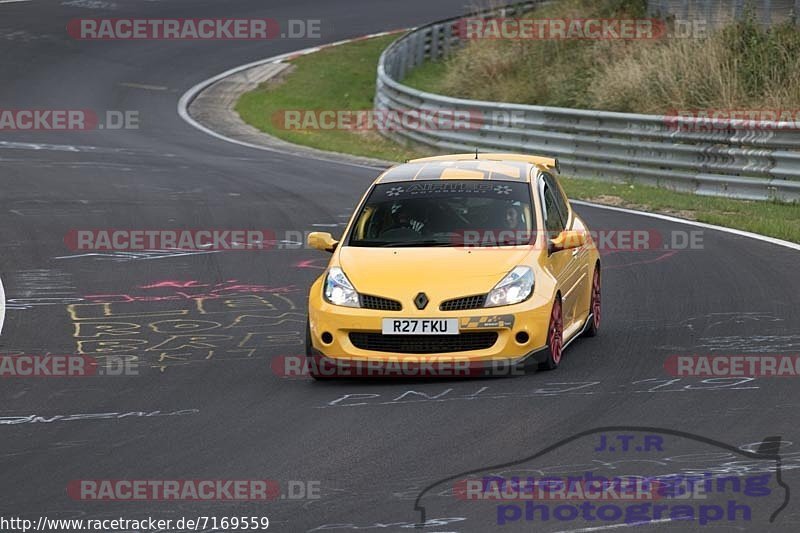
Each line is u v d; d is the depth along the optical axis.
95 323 41.28
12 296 45.97
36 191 71.38
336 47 141.00
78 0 167.50
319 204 66.81
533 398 29.75
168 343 38.16
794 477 23.06
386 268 32.97
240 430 27.80
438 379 32.44
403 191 36.53
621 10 107.31
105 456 26.03
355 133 106.81
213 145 96.19
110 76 127.44
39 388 32.81
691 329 37.78
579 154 79.75
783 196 67.25
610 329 38.56
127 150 91.44
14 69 128.75
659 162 74.12
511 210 35.25
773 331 36.91
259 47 142.00
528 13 124.94
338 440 26.64
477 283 32.12
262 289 46.56
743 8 91.62
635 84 89.69
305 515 21.81
